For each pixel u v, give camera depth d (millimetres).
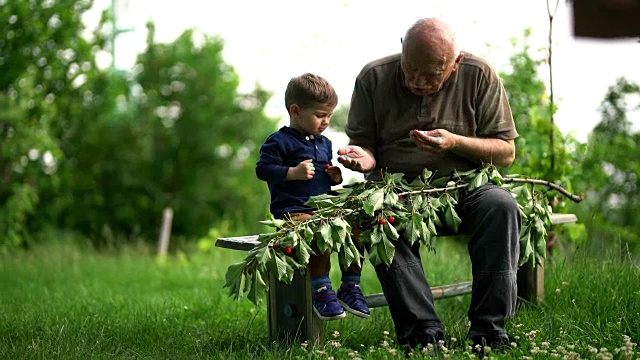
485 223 4477
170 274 9734
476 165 4930
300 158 4789
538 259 4879
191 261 12070
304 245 4320
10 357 4488
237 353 4574
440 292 5383
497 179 4754
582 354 4426
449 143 4633
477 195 4617
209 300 6805
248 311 6094
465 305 6012
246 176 23250
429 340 4469
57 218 21016
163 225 15602
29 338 5195
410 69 4570
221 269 9711
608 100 12578
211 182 22875
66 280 9719
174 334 5219
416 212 4527
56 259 12031
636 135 12586
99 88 19734
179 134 23062
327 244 4320
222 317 5957
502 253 4453
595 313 5125
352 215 4523
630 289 5422
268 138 4832
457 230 4641
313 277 4664
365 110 5004
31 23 16859
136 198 22328
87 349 4617
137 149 22562
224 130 23359
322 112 4770
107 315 5848
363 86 4992
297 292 4699
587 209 10898
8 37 16766
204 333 5254
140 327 5375
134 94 23391
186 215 22500
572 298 5582
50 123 17984
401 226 4539
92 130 20781
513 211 4477
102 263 11484
